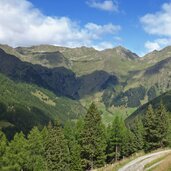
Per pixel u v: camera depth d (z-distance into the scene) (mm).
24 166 77250
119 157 110438
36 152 83875
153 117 97312
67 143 91812
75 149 87125
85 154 85938
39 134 86375
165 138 95812
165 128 96000
